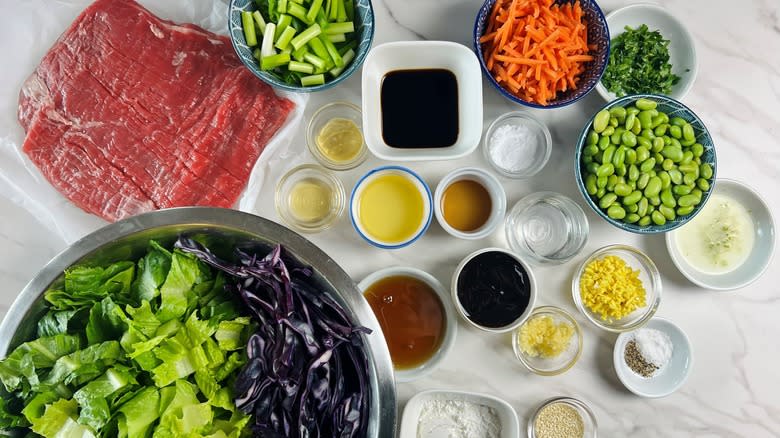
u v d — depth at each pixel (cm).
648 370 71
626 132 67
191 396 57
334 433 59
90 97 68
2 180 68
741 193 72
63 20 69
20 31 68
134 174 68
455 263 71
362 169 71
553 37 66
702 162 69
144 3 69
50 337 57
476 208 71
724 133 73
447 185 70
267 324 59
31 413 55
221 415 59
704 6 73
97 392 55
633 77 71
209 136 68
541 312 70
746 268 72
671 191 68
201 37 69
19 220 69
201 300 59
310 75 68
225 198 68
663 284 72
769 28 73
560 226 72
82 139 68
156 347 57
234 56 69
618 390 71
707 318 72
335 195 70
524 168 71
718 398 72
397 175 69
